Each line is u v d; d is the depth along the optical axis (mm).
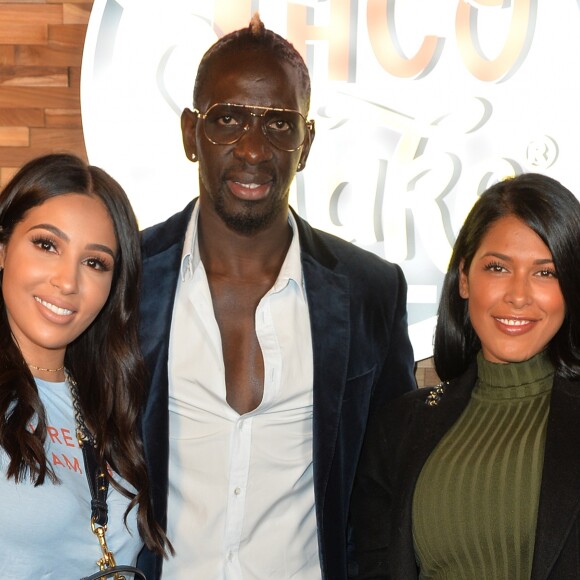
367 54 3188
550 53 3160
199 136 2393
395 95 3189
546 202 2055
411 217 3193
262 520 2432
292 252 2527
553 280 2072
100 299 2094
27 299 2016
